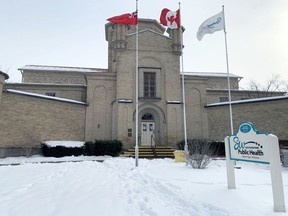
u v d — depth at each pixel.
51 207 5.27
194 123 24.23
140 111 22.98
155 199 5.90
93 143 19.94
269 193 6.14
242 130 6.35
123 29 23.62
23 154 18.17
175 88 23.84
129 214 4.86
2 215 4.78
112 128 22.77
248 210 4.80
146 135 22.70
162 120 23.02
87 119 22.84
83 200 5.82
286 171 11.20
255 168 11.85
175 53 24.53
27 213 4.89
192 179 8.27
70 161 16.03
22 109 18.61
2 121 17.33
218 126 23.42
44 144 18.95
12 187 7.27
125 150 21.19
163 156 19.28
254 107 21.12
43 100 20.05
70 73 30.67
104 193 6.54
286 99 19.42
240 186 7.04
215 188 6.80
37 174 9.85
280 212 4.68
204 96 25.08
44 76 30.17
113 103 23.42
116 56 23.95
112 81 24.06
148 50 24.08
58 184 7.77
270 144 5.18
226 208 4.94
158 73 23.89
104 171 10.80
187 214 4.79
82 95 26.25
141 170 10.82
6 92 17.77
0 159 16.48
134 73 23.33
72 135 21.64
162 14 17.33
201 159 11.35
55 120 20.62
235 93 29.66
